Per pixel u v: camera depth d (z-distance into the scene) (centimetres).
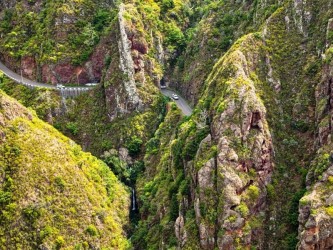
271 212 12056
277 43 14400
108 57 18512
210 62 17600
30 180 12769
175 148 14175
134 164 16688
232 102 12562
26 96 18462
